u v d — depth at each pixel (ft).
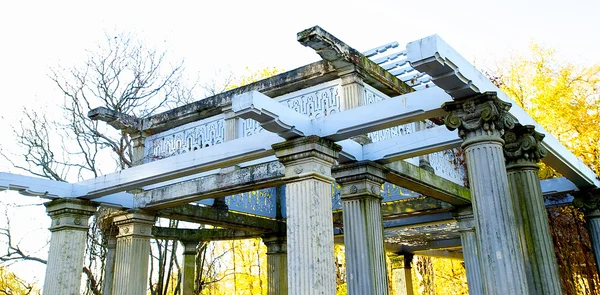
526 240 18.54
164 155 29.07
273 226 36.58
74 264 26.16
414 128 27.53
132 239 29.04
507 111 16.84
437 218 35.19
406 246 50.60
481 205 15.28
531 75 46.47
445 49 14.34
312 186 18.28
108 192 26.09
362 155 23.07
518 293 14.17
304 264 17.51
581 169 25.72
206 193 26.86
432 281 68.49
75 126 47.34
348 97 21.86
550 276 17.93
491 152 15.61
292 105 23.81
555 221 37.86
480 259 15.19
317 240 17.67
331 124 18.98
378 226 22.30
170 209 30.17
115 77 49.47
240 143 20.88
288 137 19.08
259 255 60.49
